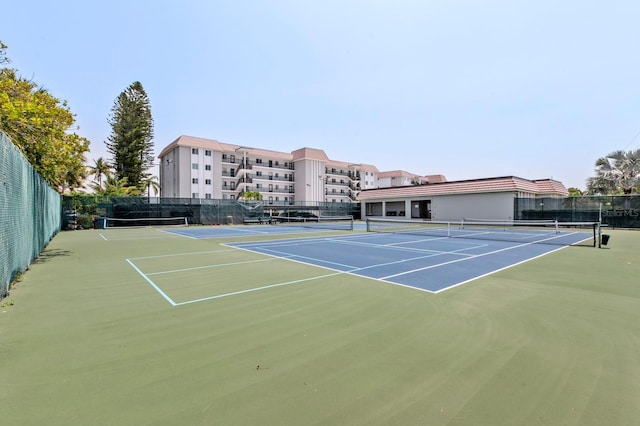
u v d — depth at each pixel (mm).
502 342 3432
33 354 3166
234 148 54625
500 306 4695
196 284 6121
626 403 2330
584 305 4734
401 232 20484
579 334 3641
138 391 2512
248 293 5465
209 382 2648
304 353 3191
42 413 2223
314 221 37562
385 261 8727
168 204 27594
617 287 5820
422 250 11117
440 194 32844
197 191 48156
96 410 2262
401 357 3092
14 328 3865
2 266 5055
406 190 36656
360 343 3424
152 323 4051
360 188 73188
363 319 4172
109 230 22531
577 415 2191
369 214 42906
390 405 2324
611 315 4285
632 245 12695
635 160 29141
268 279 6527
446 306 4703
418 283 6156
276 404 2342
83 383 2629
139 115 43406
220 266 8023
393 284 6078
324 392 2496
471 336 3596
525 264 8242
